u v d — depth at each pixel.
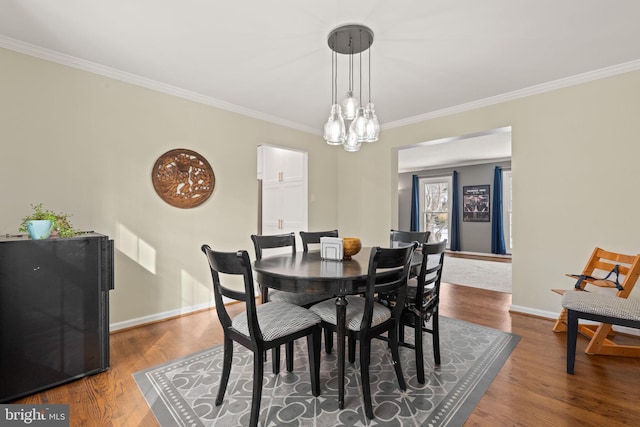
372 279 1.57
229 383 1.87
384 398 1.71
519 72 2.71
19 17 1.93
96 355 1.96
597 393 1.75
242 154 3.61
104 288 2.01
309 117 3.96
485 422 1.51
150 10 1.87
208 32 2.11
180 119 3.08
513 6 1.84
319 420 1.53
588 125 2.75
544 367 2.04
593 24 2.01
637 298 2.47
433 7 1.85
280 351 2.19
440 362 2.12
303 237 2.82
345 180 4.76
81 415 1.57
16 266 1.69
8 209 2.18
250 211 3.68
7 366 1.66
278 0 1.79
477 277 4.94
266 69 2.65
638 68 2.51
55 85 2.38
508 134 5.04
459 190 7.96
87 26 2.03
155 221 2.91
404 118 3.97
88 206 2.53
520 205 3.13
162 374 1.98
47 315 1.79
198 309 3.21
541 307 3.02
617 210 2.62
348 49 2.31
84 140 2.51
